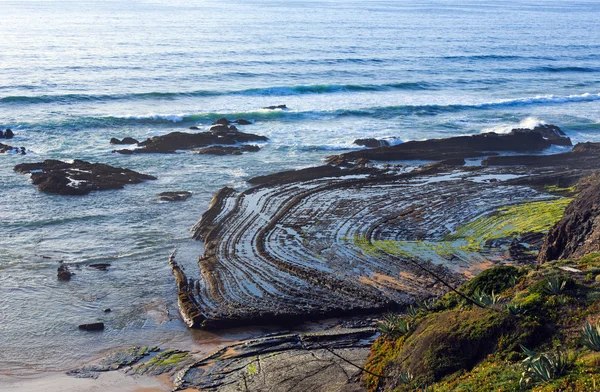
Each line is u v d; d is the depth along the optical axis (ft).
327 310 66.13
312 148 141.38
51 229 90.89
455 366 40.37
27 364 58.23
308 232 88.74
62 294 72.02
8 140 137.39
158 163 126.31
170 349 60.59
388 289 70.85
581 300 41.63
